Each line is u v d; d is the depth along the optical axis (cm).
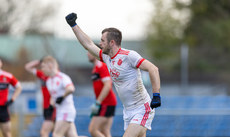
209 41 10075
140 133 1841
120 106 5259
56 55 6875
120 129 4472
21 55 7212
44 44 7469
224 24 9681
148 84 6412
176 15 10369
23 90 4775
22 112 3578
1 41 7962
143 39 10350
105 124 2773
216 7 10269
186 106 5959
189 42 10281
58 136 2544
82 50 8962
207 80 10056
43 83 2900
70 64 8531
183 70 6431
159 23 10256
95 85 2750
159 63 10094
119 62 1800
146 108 1867
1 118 2911
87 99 5325
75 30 1953
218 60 9944
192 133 4694
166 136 4562
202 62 10069
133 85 1820
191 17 10412
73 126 2634
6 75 2936
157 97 1725
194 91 9881
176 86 10456
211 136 4772
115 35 1803
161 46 10244
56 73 2612
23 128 3578
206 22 9981
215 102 6131
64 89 2592
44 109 2902
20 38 7975
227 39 9631
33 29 12281
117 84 1862
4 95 2931
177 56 9925
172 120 4581
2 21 12638
